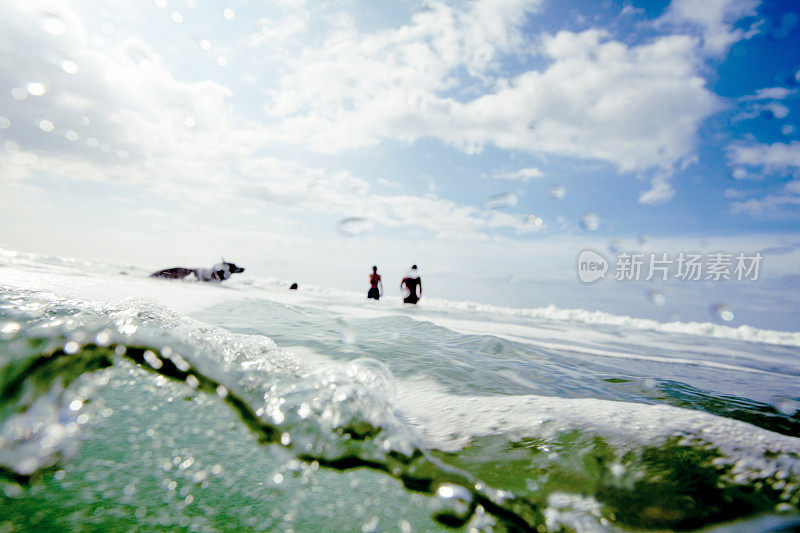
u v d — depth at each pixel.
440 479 0.71
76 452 0.63
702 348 4.04
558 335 3.91
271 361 1.05
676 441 0.86
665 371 2.14
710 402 1.44
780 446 0.85
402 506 0.64
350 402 0.90
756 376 2.35
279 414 0.82
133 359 0.89
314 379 0.98
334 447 0.76
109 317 1.01
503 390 1.31
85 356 0.84
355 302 5.74
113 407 0.74
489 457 0.79
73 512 0.52
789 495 0.69
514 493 0.69
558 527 0.62
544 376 1.63
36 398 0.69
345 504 0.62
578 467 0.76
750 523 0.63
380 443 0.80
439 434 0.88
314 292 8.11
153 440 0.69
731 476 0.74
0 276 2.31
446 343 2.21
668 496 0.69
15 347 0.76
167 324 1.11
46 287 2.16
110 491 0.57
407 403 1.10
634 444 0.84
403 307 5.88
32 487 0.56
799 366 3.16
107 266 6.02
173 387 0.84
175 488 0.60
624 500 0.68
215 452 0.69
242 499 0.60
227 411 0.81
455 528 0.60
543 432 0.90
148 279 4.60
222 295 3.21
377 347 1.78
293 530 0.55
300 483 0.66
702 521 0.64
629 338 4.49
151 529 0.51
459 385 1.32
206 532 0.52
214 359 0.98
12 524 0.49
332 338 1.89
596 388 1.50
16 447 0.60
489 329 3.70
